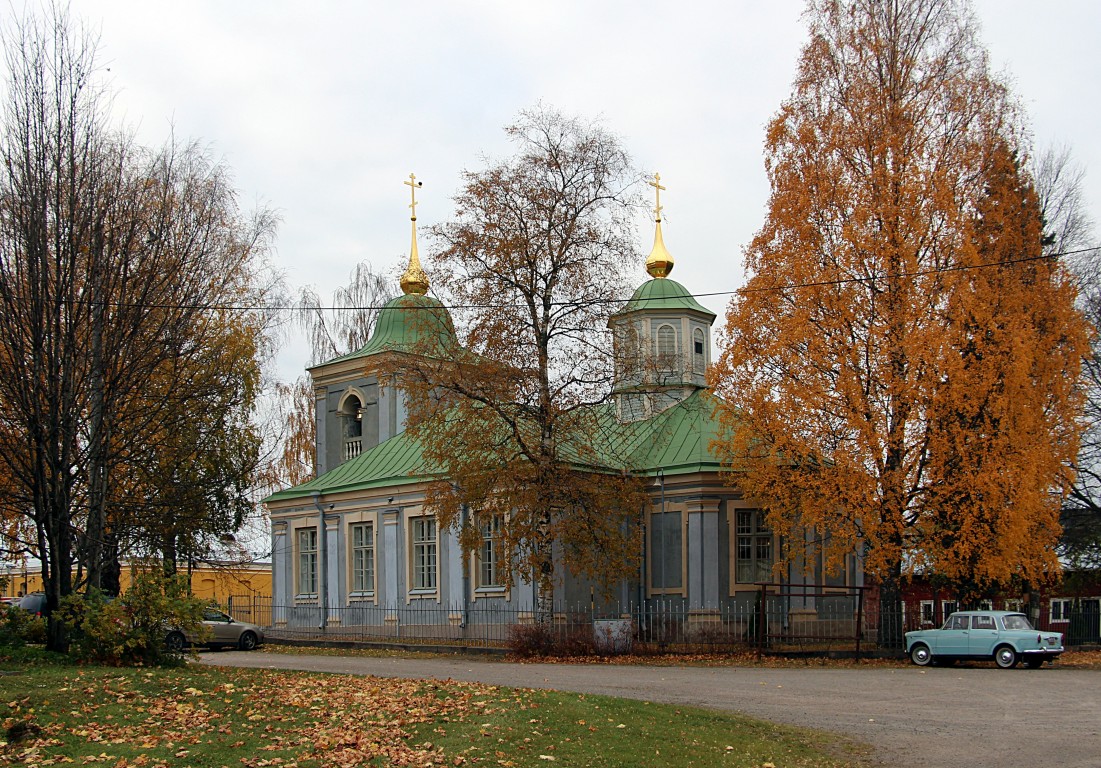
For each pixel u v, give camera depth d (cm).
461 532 3033
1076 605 3859
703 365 4231
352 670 2450
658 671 2450
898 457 2758
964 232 2766
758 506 3241
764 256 2945
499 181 3017
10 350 2062
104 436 2234
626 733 1425
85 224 2130
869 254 2814
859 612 2780
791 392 2811
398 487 3838
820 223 2922
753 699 1905
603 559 3012
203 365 2772
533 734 1377
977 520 2709
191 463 2953
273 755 1264
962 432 2681
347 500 4066
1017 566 2788
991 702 1881
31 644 2178
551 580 3009
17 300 2061
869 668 2573
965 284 2741
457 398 2978
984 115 2939
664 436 3734
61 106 2125
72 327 2103
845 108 2989
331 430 4819
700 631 3112
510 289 3028
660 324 4162
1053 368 2931
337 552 4081
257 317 3638
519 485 2914
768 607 3394
